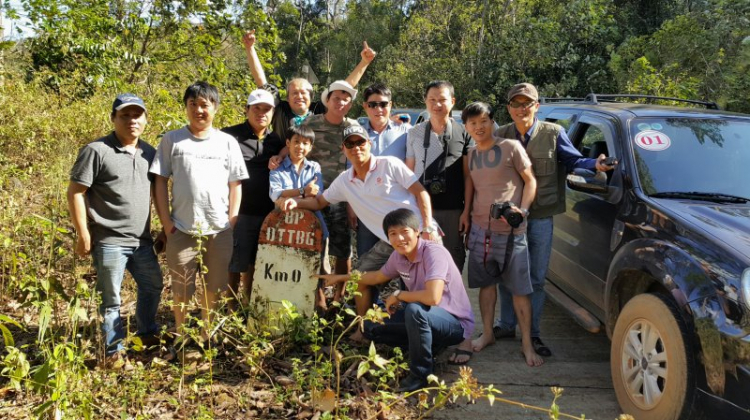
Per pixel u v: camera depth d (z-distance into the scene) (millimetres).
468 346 4301
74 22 11977
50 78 11969
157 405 3455
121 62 12289
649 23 27453
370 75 41875
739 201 3734
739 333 2768
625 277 3738
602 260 4129
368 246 4871
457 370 4172
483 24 30219
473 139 4625
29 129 8922
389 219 3895
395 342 4117
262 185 4617
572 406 3699
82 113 9758
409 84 32375
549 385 3984
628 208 3885
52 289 3738
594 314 4328
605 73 25812
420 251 3980
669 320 3104
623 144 4188
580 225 4512
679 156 4059
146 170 3965
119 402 3355
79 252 3771
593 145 4730
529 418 3561
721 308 2865
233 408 3486
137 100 3799
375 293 4617
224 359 4105
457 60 31250
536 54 27438
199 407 3242
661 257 3314
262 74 5676
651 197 3775
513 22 29609
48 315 3432
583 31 26844
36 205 6434
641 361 3359
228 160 4172
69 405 3045
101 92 11109
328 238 4914
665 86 12422
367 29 47312
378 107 4887
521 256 4246
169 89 11789
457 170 4652
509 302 4750
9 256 4953
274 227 4387
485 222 4340
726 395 2799
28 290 3744
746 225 3271
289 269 4355
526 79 27609
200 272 4223
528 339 4316
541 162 4324
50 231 4734
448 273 4027
